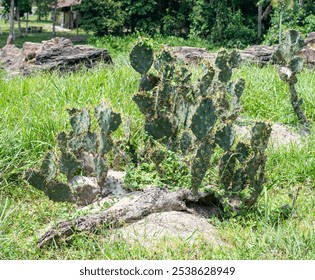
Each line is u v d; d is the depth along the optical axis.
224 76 8.86
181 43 34.88
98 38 35.28
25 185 7.72
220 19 35.75
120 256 5.91
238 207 7.11
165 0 39.62
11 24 45.81
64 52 14.82
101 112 6.96
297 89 11.87
